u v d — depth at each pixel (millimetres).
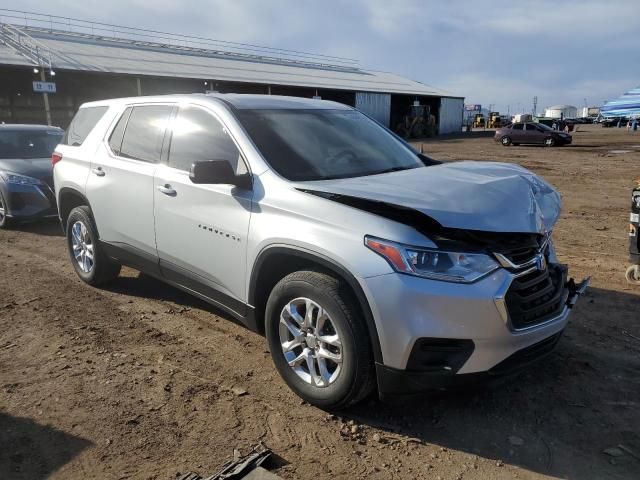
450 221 2875
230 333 4496
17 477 2744
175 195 4176
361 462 2900
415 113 52500
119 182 4789
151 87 33969
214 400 3475
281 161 3719
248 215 3592
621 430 3191
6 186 8352
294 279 3318
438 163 4508
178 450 2971
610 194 12453
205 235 3938
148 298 5316
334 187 3305
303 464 2879
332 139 4172
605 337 4406
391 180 3475
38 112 30109
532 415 3346
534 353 3191
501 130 34062
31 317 4816
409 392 2988
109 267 5449
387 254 2893
